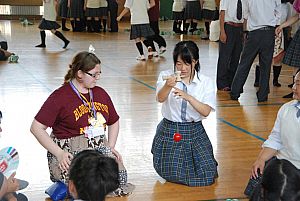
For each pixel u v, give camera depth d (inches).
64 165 116.9
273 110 222.2
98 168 68.9
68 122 121.0
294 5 222.5
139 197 128.2
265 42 227.1
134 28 355.3
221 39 256.2
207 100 134.6
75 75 121.5
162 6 720.3
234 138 179.5
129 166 149.3
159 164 139.3
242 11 248.5
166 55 390.9
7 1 673.0
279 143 114.6
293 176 65.6
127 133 181.3
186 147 137.5
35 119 119.8
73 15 548.7
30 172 142.4
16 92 243.4
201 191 133.0
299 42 225.5
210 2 521.7
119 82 279.0
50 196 124.3
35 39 473.7
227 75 262.2
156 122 197.3
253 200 75.1
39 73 298.8
